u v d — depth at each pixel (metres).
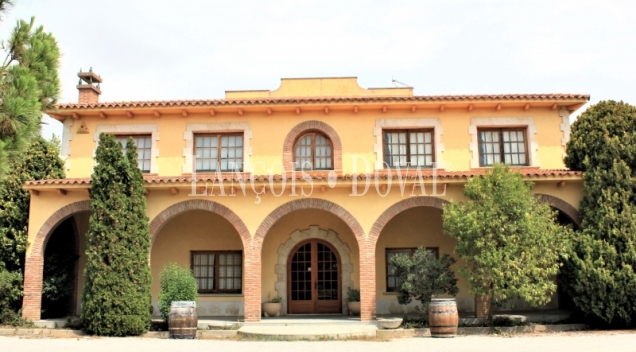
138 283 15.61
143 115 19.41
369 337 14.62
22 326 16.19
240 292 19.06
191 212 19.47
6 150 9.88
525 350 12.13
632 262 14.84
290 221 19.30
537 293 14.65
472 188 15.80
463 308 18.59
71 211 17.02
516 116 19.11
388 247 19.11
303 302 19.00
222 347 12.98
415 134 19.27
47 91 11.16
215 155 19.28
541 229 15.00
